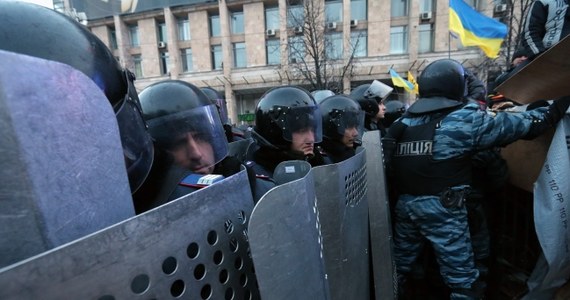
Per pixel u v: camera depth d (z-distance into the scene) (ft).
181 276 1.48
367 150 4.84
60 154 1.26
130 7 66.90
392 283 4.83
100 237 1.13
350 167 3.48
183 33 68.59
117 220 1.57
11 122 1.08
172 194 2.38
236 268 1.92
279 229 1.89
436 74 5.62
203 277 1.63
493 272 6.52
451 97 5.63
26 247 1.17
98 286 1.13
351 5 57.67
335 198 3.05
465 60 50.98
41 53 1.66
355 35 57.47
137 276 1.27
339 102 6.15
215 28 66.85
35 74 1.17
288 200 1.96
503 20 30.32
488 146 5.02
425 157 5.41
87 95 1.41
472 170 6.21
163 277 1.39
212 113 3.45
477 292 5.22
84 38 1.98
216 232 1.74
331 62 41.19
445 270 5.40
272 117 4.17
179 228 1.47
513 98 5.33
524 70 4.28
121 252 1.21
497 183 6.00
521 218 6.18
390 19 56.13
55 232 1.22
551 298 4.59
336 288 3.16
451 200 5.27
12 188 1.12
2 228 1.14
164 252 1.39
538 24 7.07
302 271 2.08
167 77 67.97
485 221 5.80
